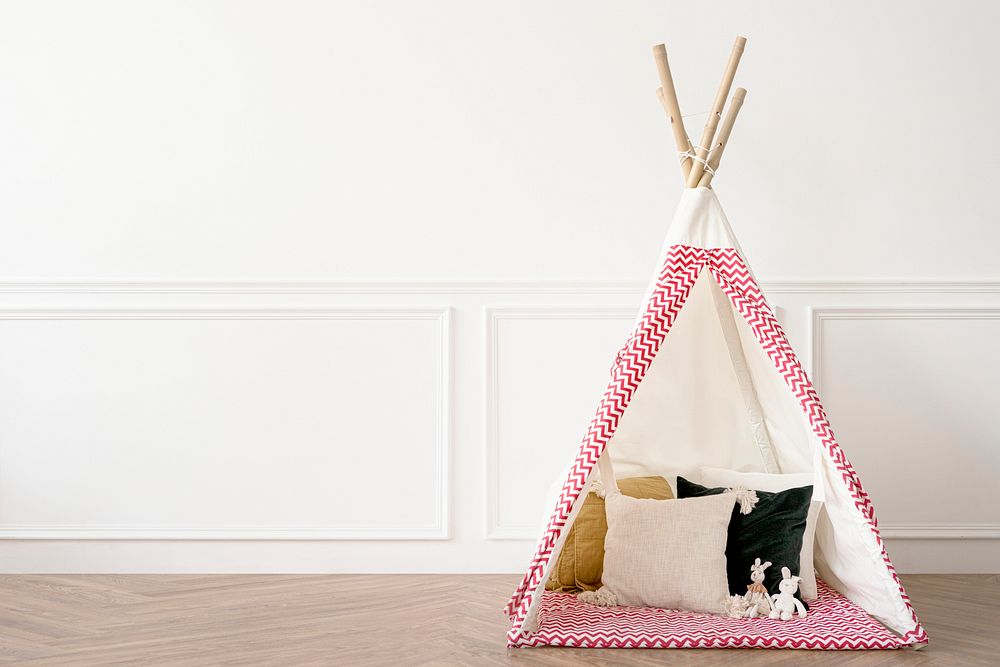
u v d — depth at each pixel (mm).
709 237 2441
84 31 3084
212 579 2924
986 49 3090
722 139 2520
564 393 3066
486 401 3053
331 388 3070
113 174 3078
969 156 3092
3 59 3078
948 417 3068
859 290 3076
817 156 3098
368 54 3100
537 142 3105
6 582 2865
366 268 3088
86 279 3053
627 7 3098
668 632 2184
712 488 2633
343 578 2951
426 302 3078
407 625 2346
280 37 3098
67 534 3021
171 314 3053
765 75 3094
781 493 2447
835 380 3076
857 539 2291
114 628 2305
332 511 3057
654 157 3104
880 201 3098
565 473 2705
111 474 3041
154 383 3057
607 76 3104
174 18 3094
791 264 3092
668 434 2756
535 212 3098
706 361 2713
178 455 3051
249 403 3064
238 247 3080
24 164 3072
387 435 3066
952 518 3055
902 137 3096
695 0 3096
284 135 3094
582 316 3072
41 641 2182
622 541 2404
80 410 3045
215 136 3090
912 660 2047
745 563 2373
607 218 3096
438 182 3096
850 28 3098
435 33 3105
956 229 3098
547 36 3105
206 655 2074
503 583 2869
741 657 2068
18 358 3043
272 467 3057
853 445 3064
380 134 3096
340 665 2006
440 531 3049
